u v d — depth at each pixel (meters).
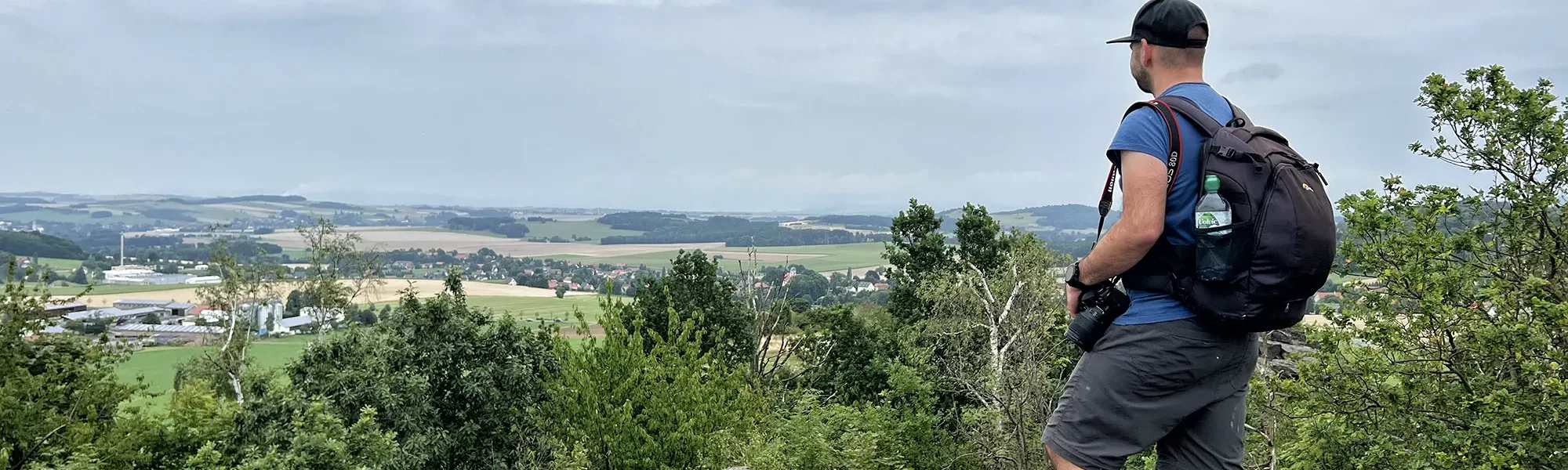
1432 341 9.02
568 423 24.39
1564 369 7.79
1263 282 2.54
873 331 39.41
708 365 25.11
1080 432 2.93
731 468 15.71
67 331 29.28
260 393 26.25
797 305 49.81
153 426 25.27
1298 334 15.64
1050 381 18.61
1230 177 2.59
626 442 22.12
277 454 19.20
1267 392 9.80
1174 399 2.82
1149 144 2.70
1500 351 8.21
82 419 26.33
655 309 41.38
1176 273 2.75
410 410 27.38
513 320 32.34
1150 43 3.00
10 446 23.34
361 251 54.91
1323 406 9.05
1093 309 2.96
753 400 25.41
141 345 31.66
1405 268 8.54
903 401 22.45
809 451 14.82
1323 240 2.52
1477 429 8.04
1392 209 9.43
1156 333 2.79
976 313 25.81
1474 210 9.71
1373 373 8.89
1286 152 2.66
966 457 20.53
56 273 145.38
